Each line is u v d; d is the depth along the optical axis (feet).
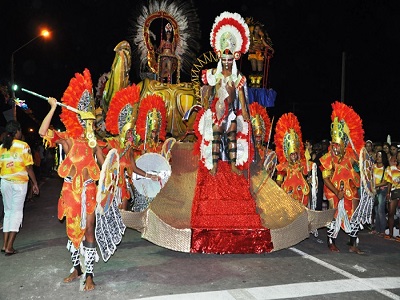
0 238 26.61
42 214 36.50
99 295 17.04
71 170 18.19
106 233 18.80
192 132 32.83
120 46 33.94
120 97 24.36
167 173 24.64
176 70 38.14
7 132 23.48
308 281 18.74
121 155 23.98
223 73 23.36
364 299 16.69
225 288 17.79
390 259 22.72
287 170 25.57
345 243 26.61
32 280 18.88
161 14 37.93
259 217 22.81
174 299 16.52
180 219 22.38
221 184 23.62
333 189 23.70
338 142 24.08
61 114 18.15
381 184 28.66
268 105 36.45
